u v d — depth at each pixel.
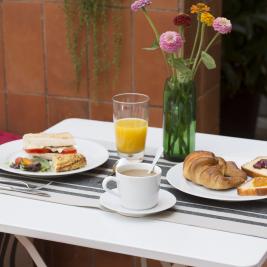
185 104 2.12
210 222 1.84
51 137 2.15
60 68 2.96
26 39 2.97
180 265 1.84
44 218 1.87
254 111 4.10
